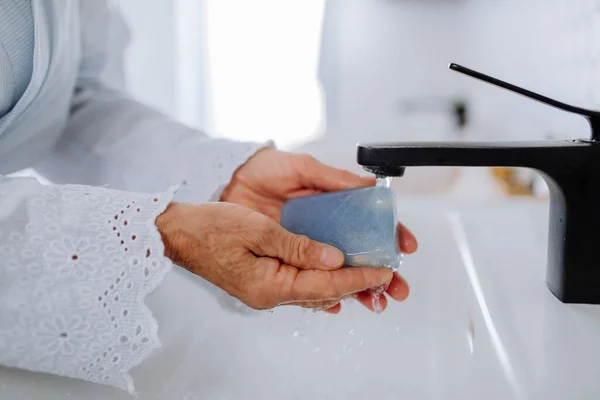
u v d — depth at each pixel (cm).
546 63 97
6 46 49
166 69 175
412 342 55
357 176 58
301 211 49
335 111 157
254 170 60
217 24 170
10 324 40
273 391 48
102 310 40
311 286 43
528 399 34
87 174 67
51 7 52
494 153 40
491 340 42
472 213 72
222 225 42
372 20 147
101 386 42
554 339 40
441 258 64
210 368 49
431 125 137
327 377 50
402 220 71
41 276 40
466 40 138
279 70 169
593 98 68
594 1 69
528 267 54
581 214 43
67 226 40
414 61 146
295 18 164
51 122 62
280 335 56
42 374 42
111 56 75
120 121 67
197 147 62
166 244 42
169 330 54
